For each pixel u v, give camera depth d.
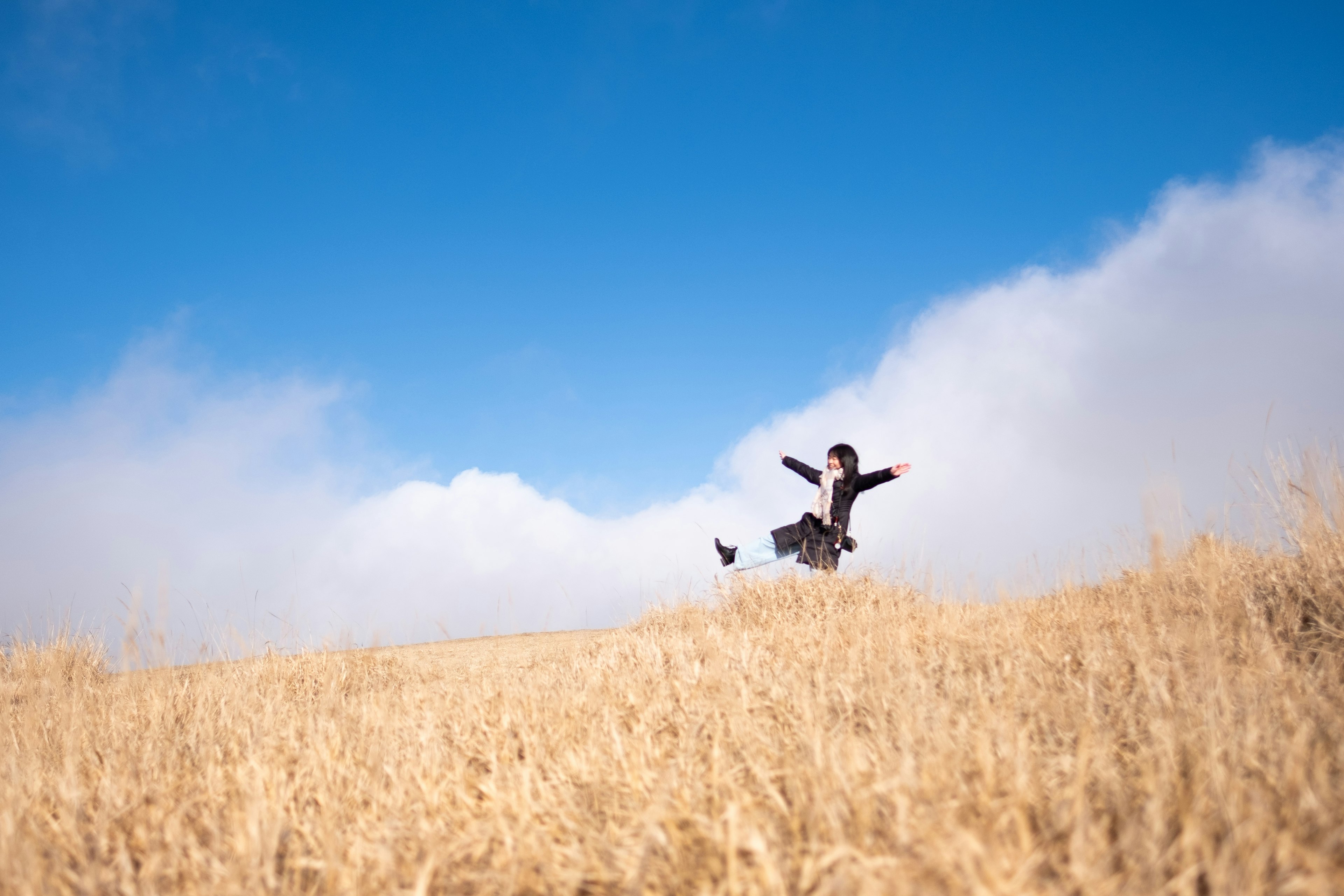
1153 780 2.27
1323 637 4.11
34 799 3.18
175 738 4.25
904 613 5.76
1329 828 2.00
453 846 2.37
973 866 1.84
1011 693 3.31
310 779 3.21
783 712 3.39
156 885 2.35
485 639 9.72
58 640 7.54
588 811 2.65
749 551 8.30
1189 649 3.86
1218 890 1.75
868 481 7.98
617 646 5.96
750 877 1.97
